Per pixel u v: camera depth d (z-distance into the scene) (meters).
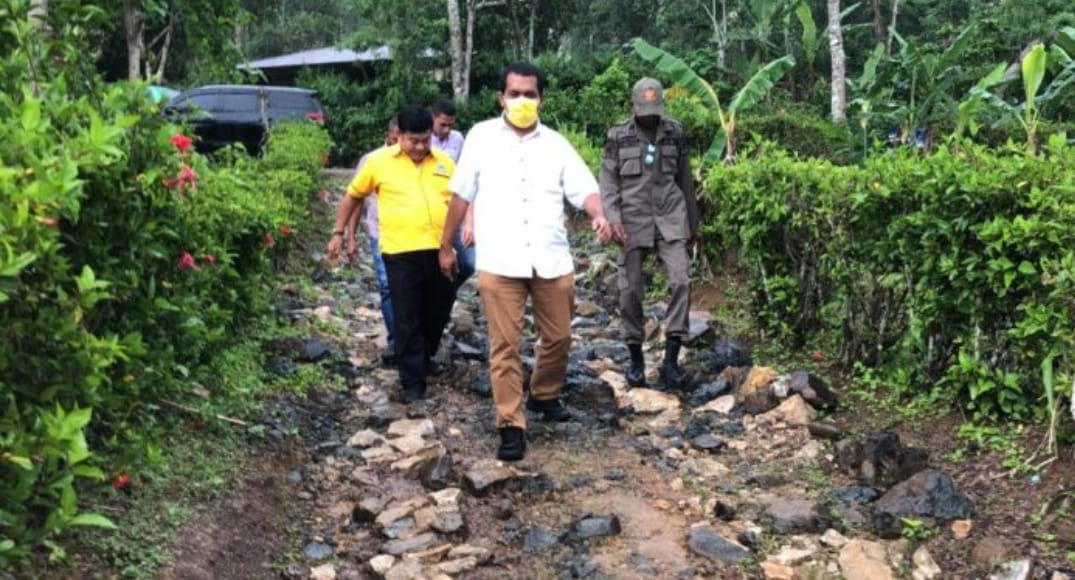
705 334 6.86
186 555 3.65
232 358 5.67
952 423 4.89
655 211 6.02
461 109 26.25
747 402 5.57
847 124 15.22
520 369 4.95
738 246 7.80
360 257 10.71
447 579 3.75
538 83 4.93
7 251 2.50
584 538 4.07
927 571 3.68
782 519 4.16
